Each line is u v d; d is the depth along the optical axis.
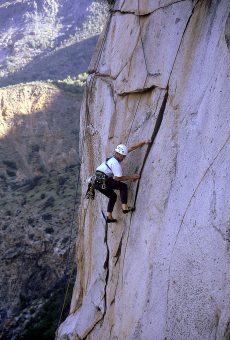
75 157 68.06
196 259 6.76
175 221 7.55
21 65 137.38
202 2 8.12
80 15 153.75
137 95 9.89
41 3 166.50
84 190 12.41
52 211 51.19
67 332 11.98
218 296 6.15
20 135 72.00
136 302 8.45
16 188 60.56
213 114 7.04
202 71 7.68
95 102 11.90
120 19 11.30
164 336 7.36
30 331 32.78
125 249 9.36
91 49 126.38
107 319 10.05
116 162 8.41
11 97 75.56
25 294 45.97
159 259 7.86
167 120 8.56
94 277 11.27
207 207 6.69
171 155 8.12
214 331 6.17
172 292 7.32
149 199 8.55
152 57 9.45
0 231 50.31
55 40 146.38
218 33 7.41
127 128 9.90
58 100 76.50
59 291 37.16
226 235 6.14
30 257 47.81
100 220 10.97
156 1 9.64
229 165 6.38
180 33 8.61
